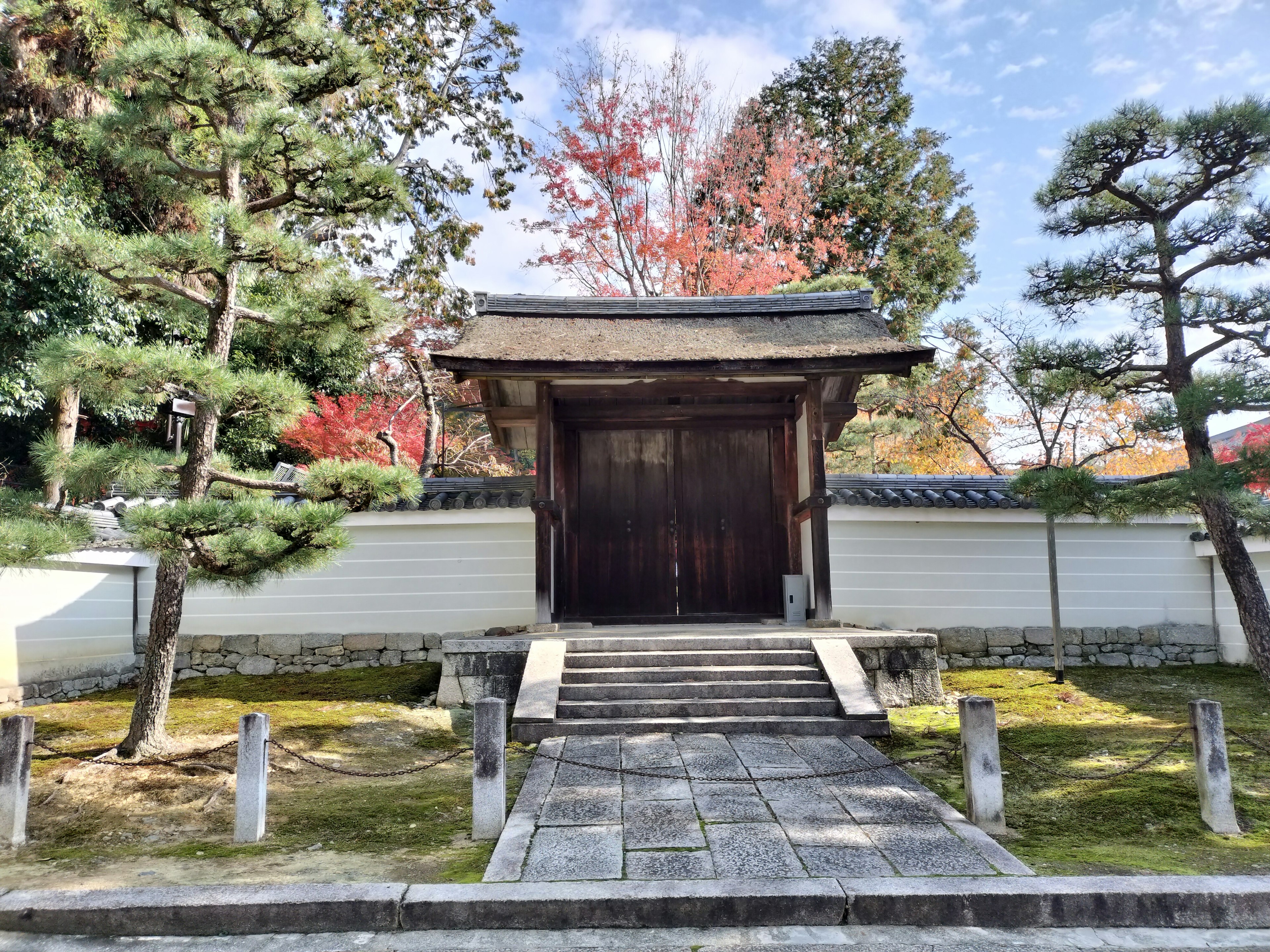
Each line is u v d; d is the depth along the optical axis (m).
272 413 6.94
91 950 3.96
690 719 7.72
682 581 12.05
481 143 21.78
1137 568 11.48
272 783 6.53
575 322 11.73
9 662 9.12
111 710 9.05
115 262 6.52
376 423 18.48
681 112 21.53
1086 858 4.79
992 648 11.26
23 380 13.24
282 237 6.84
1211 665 11.02
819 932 4.03
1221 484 7.04
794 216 21.92
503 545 11.55
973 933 4.04
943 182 25.33
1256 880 4.30
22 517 6.38
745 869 4.48
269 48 7.27
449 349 10.10
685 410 12.09
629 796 5.81
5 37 13.59
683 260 20.28
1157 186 8.06
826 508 10.25
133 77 6.81
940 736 7.59
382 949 3.91
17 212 12.57
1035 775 6.52
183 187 7.34
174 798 6.02
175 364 6.02
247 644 11.15
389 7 19.61
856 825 5.18
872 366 9.91
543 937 4.00
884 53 25.42
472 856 4.90
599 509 12.19
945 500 11.45
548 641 9.07
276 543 6.57
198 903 4.14
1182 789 5.98
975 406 21.55
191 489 6.79
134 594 11.29
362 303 7.07
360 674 10.70
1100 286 8.07
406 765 7.17
